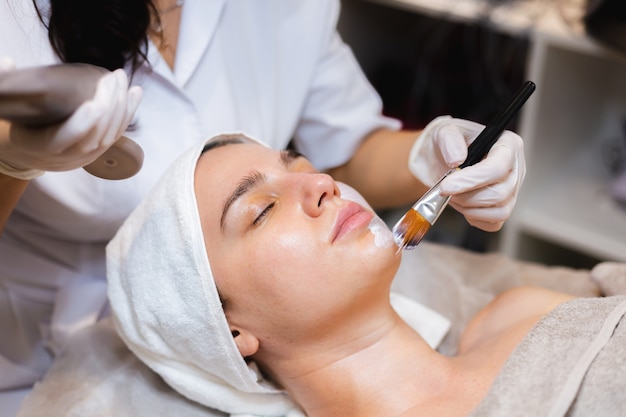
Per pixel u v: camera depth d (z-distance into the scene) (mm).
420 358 967
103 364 1069
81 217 1090
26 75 628
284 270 907
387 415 938
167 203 948
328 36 1259
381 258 902
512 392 824
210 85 1134
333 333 944
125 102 688
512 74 1897
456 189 850
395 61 2146
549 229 1743
